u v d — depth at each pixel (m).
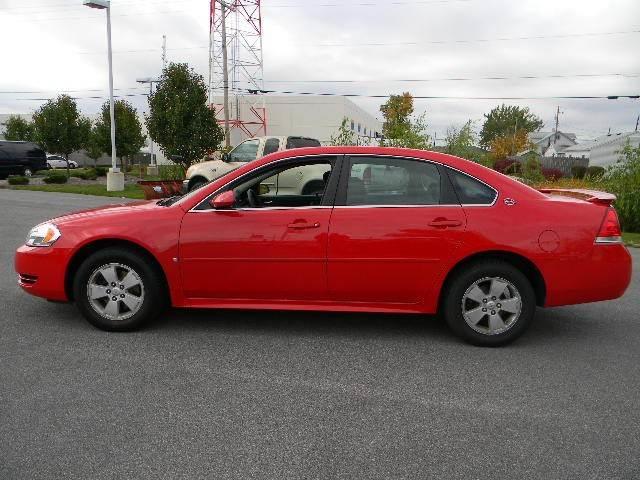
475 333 4.47
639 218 14.49
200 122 22.67
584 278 4.38
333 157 4.58
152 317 4.75
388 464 2.75
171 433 3.01
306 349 4.37
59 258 4.62
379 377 3.84
